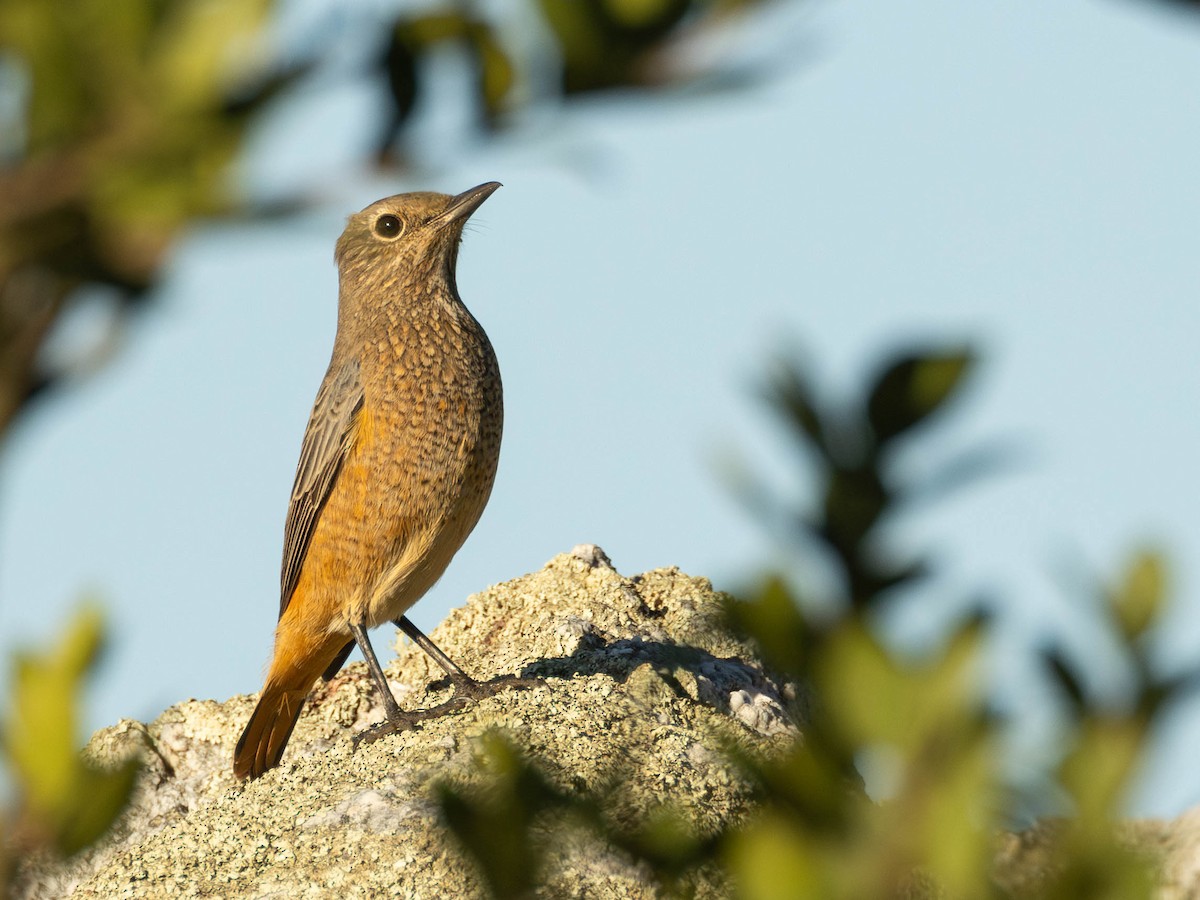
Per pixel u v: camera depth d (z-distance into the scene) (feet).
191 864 36.40
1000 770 8.11
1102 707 8.38
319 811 37.01
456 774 36.99
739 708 42.78
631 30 7.42
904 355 7.93
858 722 8.15
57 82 6.81
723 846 11.00
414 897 33.99
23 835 9.42
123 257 6.97
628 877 31.42
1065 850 8.68
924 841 8.13
